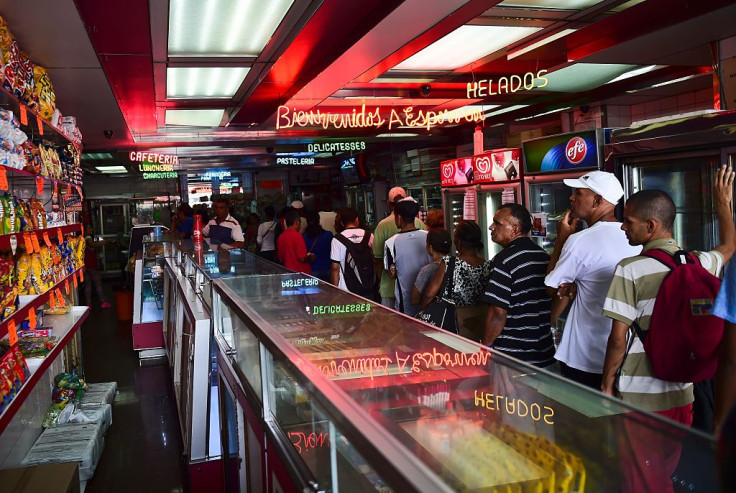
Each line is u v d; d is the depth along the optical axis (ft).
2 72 10.43
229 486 10.17
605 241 8.54
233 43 17.12
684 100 24.32
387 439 3.31
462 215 21.66
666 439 3.56
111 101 21.08
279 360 5.76
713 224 11.90
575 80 23.17
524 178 16.63
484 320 11.28
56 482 8.59
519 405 4.50
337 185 43.68
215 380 10.74
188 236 30.19
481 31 17.33
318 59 19.11
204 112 27.37
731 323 5.69
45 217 13.94
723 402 5.78
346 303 8.23
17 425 11.31
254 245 34.94
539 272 9.64
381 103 26.48
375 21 14.88
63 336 13.62
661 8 15.65
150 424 15.19
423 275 12.53
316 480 5.00
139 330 21.48
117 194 47.98
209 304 11.16
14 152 10.71
